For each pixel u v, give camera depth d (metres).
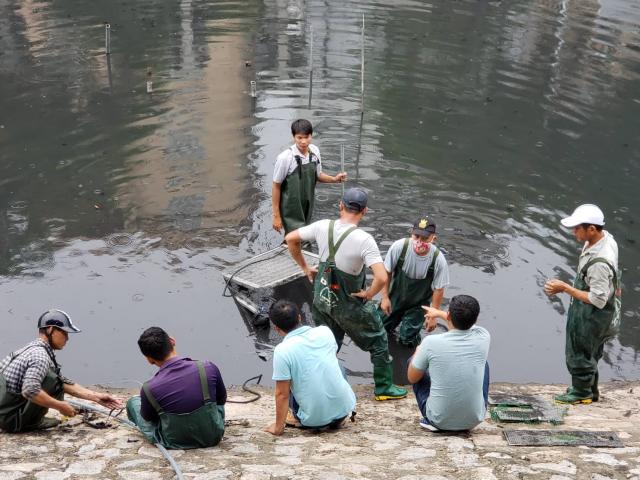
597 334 6.40
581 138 12.63
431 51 16.28
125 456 5.22
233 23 17.80
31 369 5.59
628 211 10.48
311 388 5.71
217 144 12.05
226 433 5.91
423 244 7.22
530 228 10.04
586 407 6.67
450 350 5.56
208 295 8.55
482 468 4.80
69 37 16.67
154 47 16.16
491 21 18.25
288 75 14.88
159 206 10.29
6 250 9.23
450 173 11.38
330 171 11.29
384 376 6.96
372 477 4.66
